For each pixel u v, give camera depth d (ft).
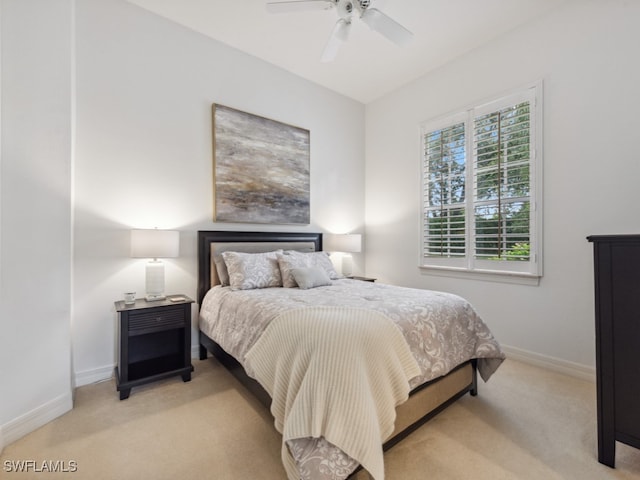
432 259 11.21
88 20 7.38
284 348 4.60
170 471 4.45
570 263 7.79
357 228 13.66
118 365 7.13
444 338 5.70
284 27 8.89
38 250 5.58
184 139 8.88
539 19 8.28
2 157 5.11
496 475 4.42
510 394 6.78
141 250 7.20
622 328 4.42
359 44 9.57
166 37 8.56
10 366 5.10
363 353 4.22
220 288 8.54
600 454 4.65
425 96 11.42
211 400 6.49
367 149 13.85
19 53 5.37
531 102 8.46
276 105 10.89
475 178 9.81
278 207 10.84
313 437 3.73
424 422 5.34
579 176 7.61
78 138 7.23
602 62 7.22
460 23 8.59
